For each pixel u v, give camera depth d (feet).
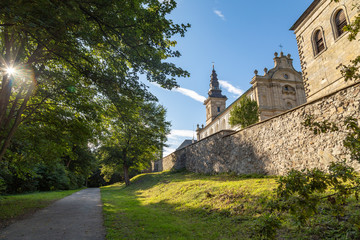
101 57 31.60
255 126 42.04
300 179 7.16
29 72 25.30
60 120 34.73
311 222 14.55
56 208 31.19
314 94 51.62
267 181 29.91
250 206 21.15
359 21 8.81
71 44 20.35
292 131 32.78
